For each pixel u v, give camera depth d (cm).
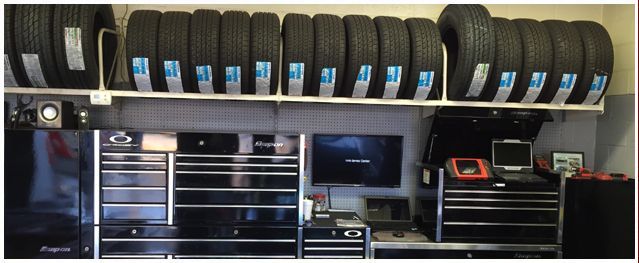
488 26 206
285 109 267
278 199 215
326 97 219
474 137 257
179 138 207
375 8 271
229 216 212
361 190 275
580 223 232
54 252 204
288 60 204
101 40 214
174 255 211
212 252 212
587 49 217
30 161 202
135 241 208
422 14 273
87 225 206
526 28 220
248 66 205
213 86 209
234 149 211
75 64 198
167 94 212
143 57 200
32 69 197
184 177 209
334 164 261
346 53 213
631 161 249
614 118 264
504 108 236
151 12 210
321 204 257
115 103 248
